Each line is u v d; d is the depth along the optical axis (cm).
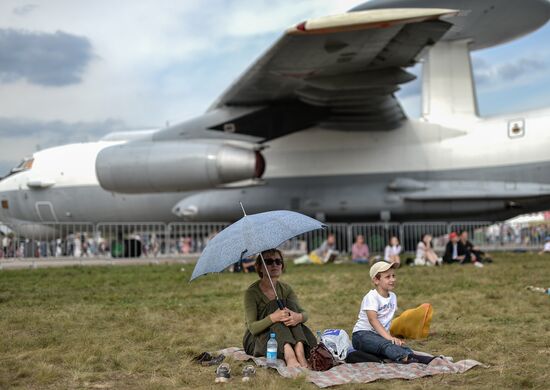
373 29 1308
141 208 2078
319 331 649
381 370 497
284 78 1650
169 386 470
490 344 601
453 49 1955
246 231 524
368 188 1916
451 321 740
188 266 1655
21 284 1227
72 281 1280
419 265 1573
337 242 2011
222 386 465
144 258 1955
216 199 2009
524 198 1834
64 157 2148
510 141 1858
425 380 471
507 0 1652
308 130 1972
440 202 1891
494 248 2086
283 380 475
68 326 740
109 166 1820
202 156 1750
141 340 659
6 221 2219
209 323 773
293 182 1962
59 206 2128
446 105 1941
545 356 543
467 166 1881
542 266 1433
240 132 1877
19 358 563
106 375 511
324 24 1257
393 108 1845
